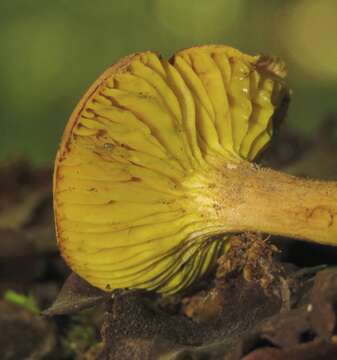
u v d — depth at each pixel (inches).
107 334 8.6
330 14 39.0
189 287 9.3
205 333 8.7
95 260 8.9
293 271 9.0
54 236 11.7
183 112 8.8
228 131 9.0
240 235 9.0
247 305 8.8
